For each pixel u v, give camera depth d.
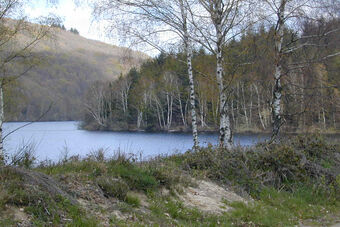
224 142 11.88
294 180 10.18
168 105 50.97
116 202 6.08
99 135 44.22
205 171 9.59
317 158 12.50
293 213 8.02
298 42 13.95
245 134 23.62
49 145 26.67
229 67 12.66
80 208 5.26
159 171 7.89
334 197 9.55
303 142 13.16
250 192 9.16
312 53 14.02
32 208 4.78
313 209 8.50
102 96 64.75
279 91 13.67
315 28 13.27
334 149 13.81
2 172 5.34
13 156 7.12
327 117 21.47
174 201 7.04
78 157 8.20
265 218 7.09
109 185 6.38
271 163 10.54
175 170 9.04
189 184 8.41
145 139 34.69
